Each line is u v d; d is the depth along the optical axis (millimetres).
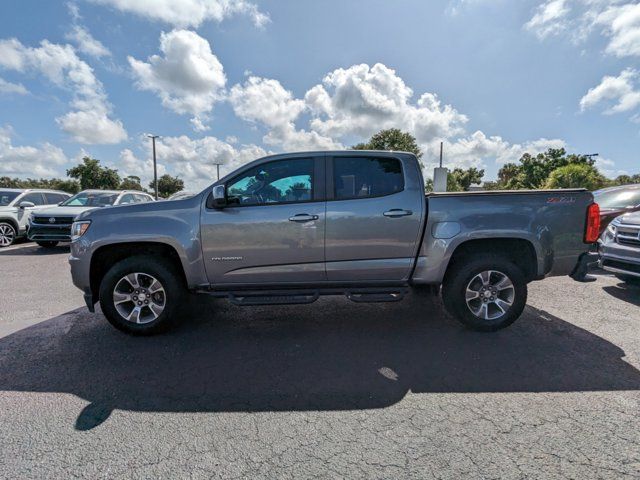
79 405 2684
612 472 1984
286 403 2703
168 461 2113
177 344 3750
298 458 2133
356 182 3924
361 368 3221
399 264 3924
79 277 3879
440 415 2527
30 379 3061
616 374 3057
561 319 4340
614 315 4469
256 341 3809
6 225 10625
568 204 3871
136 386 2953
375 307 4820
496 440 2260
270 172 3943
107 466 2072
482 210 3855
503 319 3912
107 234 3801
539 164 39094
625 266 5121
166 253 4055
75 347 3686
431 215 3865
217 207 3824
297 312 4672
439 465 2057
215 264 3859
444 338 3828
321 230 3830
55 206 10625
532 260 3951
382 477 1976
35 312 4777
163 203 3926
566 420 2443
